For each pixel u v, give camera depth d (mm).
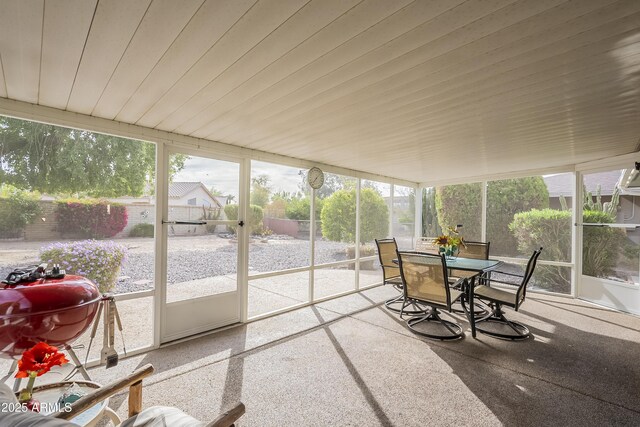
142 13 1207
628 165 4055
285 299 4363
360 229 5551
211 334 3359
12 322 1445
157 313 3000
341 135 3098
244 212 3746
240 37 1387
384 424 1928
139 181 3018
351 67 1682
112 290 2822
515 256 5578
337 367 2645
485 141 3289
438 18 1236
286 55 1552
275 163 4086
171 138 3072
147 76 1805
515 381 2443
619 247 4281
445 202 6508
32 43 1446
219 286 3521
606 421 1963
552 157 4176
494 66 1665
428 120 2596
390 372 2572
